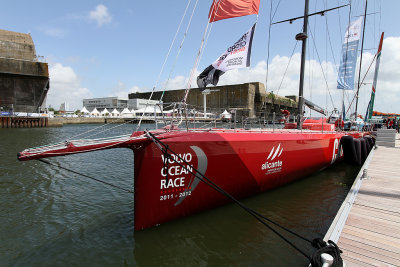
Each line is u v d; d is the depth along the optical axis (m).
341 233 2.98
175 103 4.12
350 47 10.75
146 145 3.40
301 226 3.96
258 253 3.23
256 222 4.02
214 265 3.01
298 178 6.16
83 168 8.23
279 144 5.04
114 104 87.25
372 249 2.64
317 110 7.85
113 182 6.67
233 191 4.45
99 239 3.62
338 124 10.23
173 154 3.56
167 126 4.33
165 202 3.69
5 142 15.32
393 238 2.86
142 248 3.34
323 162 6.94
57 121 33.84
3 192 5.75
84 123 42.94
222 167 4.12
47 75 34.72
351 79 10.82
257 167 4.66
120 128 27.08
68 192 5.77
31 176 7.12
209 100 57.00
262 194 5.29
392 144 10.70
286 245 3.41
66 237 3.71
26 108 34.34
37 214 4.55
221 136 4.12
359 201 4.01
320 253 2.26
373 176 5.52
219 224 3.93
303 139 5.74
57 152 2.94
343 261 2.37
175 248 3.33
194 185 3.89
